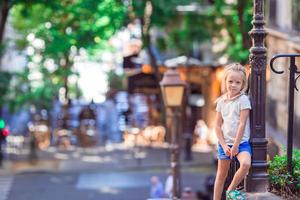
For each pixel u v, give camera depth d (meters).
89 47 36.97
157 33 44.62
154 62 36.56
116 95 60.94
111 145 44.09
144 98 52.00
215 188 8.26
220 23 37.47
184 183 29.58
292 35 19.64
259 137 8.24
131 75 45.84
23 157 38.22
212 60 44.56
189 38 39.44
